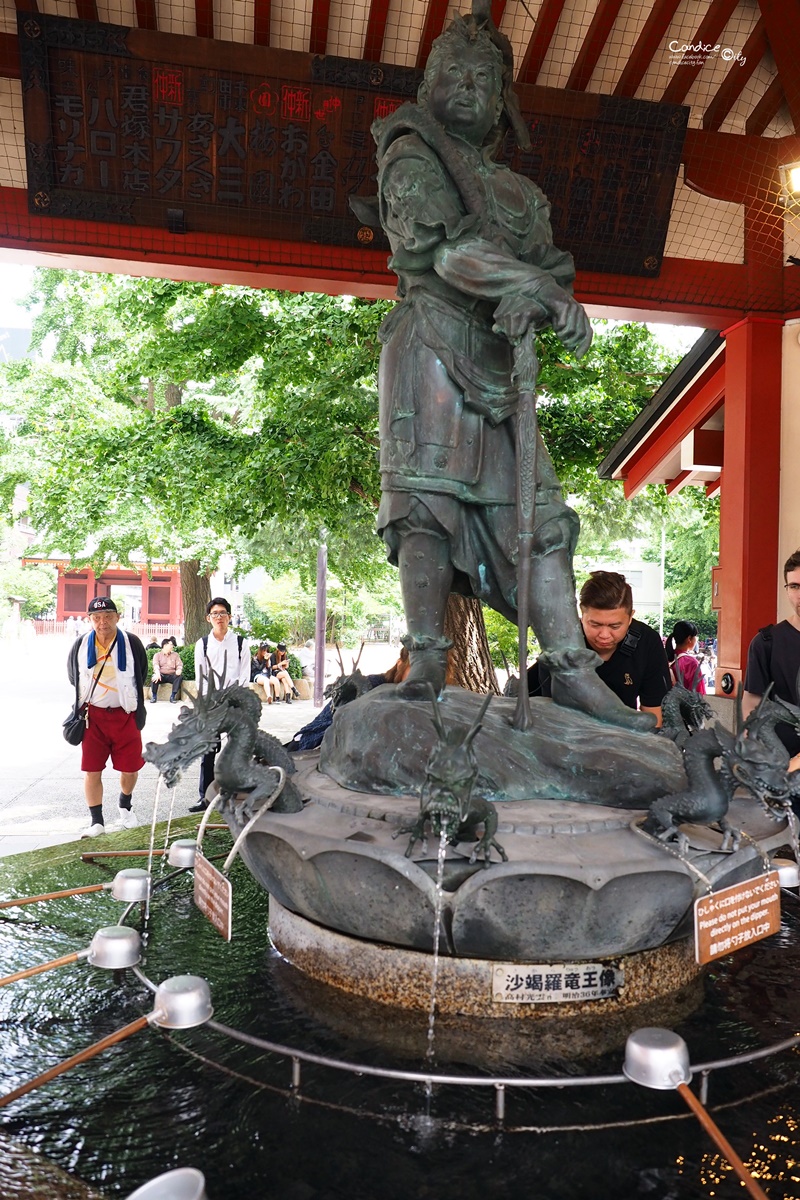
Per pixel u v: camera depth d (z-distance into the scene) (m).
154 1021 2.42
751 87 8.06
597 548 25.22
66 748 12.45
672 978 2.86
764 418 8.01
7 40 6.87
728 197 7.86
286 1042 2.53
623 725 3.19
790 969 3.10
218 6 7.30
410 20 7.50
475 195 3.30
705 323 8.30
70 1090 2.32
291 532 15.59
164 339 10.27
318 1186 1.95
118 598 54.28
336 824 2.73
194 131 6.92
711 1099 2.26
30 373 15.22
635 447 10.73
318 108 6.95
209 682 2.93
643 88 7.93
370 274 7.45
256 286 7.73
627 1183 1.96
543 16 7.43
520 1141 2.09
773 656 4.64
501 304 3.12
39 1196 1.85
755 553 7.98
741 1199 1.91
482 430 3.38
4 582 53.28
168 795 8.90
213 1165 2.02
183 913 3.58
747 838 2.77
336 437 9.78
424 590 3.41
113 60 6.67
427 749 2.92
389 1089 2.29
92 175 6.92
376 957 2.74
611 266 7.73
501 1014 2.63
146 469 10.77
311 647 37.75
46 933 3.40
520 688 3.08
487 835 2.45
